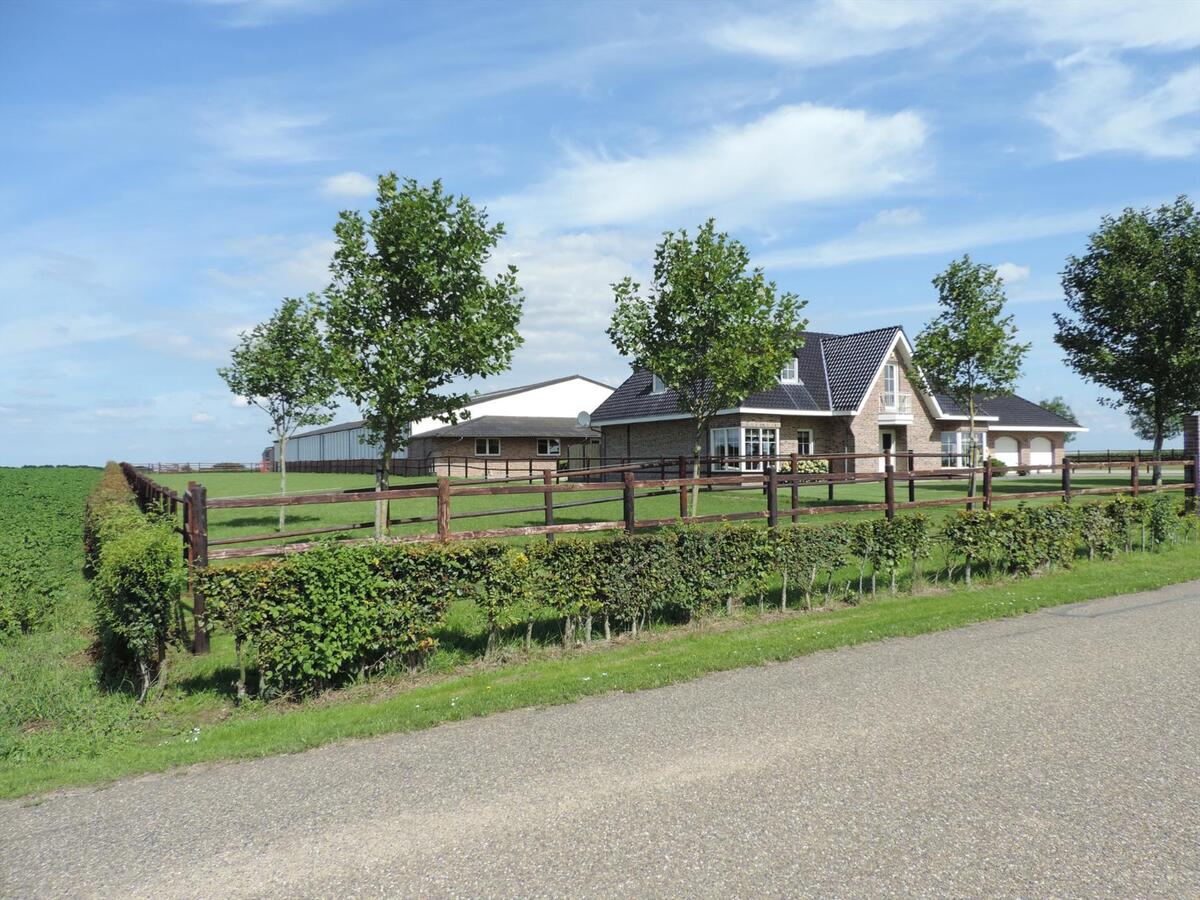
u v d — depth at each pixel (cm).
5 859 351
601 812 377
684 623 861
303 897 310
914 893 301
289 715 586
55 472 4131
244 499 763
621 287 1608
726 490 2411
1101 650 669
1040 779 404
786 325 1595
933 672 613
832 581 1042
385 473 1263
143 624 629
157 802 413
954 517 1046
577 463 4516
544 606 759
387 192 1230
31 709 607
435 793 408
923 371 2167
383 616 662
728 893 303
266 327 1873
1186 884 305
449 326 1206
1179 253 2364
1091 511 1198
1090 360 2506
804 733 480
